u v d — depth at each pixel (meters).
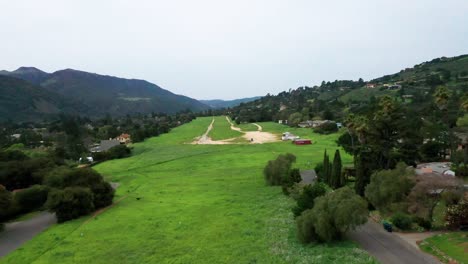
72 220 59.00
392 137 68.06
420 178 47.25
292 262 36.97
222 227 50.12
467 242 37.16
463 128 92.50
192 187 78.44
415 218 44.31
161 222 54.12
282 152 119.69
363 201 41.47
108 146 157.62
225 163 107.12
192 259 39.81
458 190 45.38
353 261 35.16
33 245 48.00
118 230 51.81
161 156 126.06
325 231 40.75
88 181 66.88
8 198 63.75
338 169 67.31
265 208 58.75
